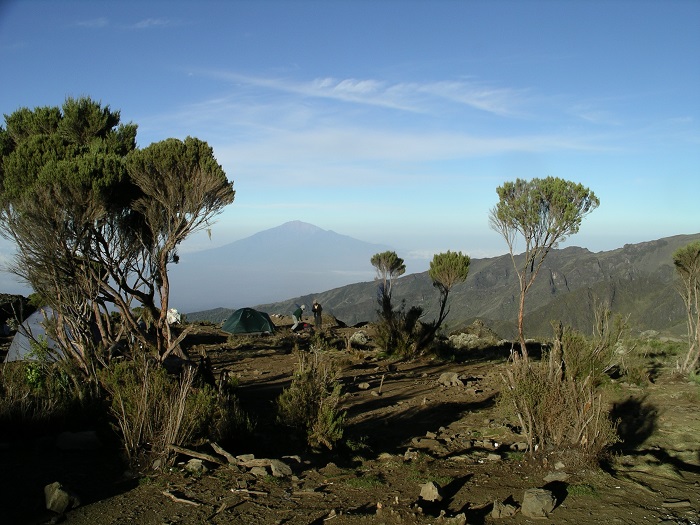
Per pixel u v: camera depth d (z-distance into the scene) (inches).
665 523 181.5
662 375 506.9
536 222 510.6
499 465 260.4
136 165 466.3
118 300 475.2
